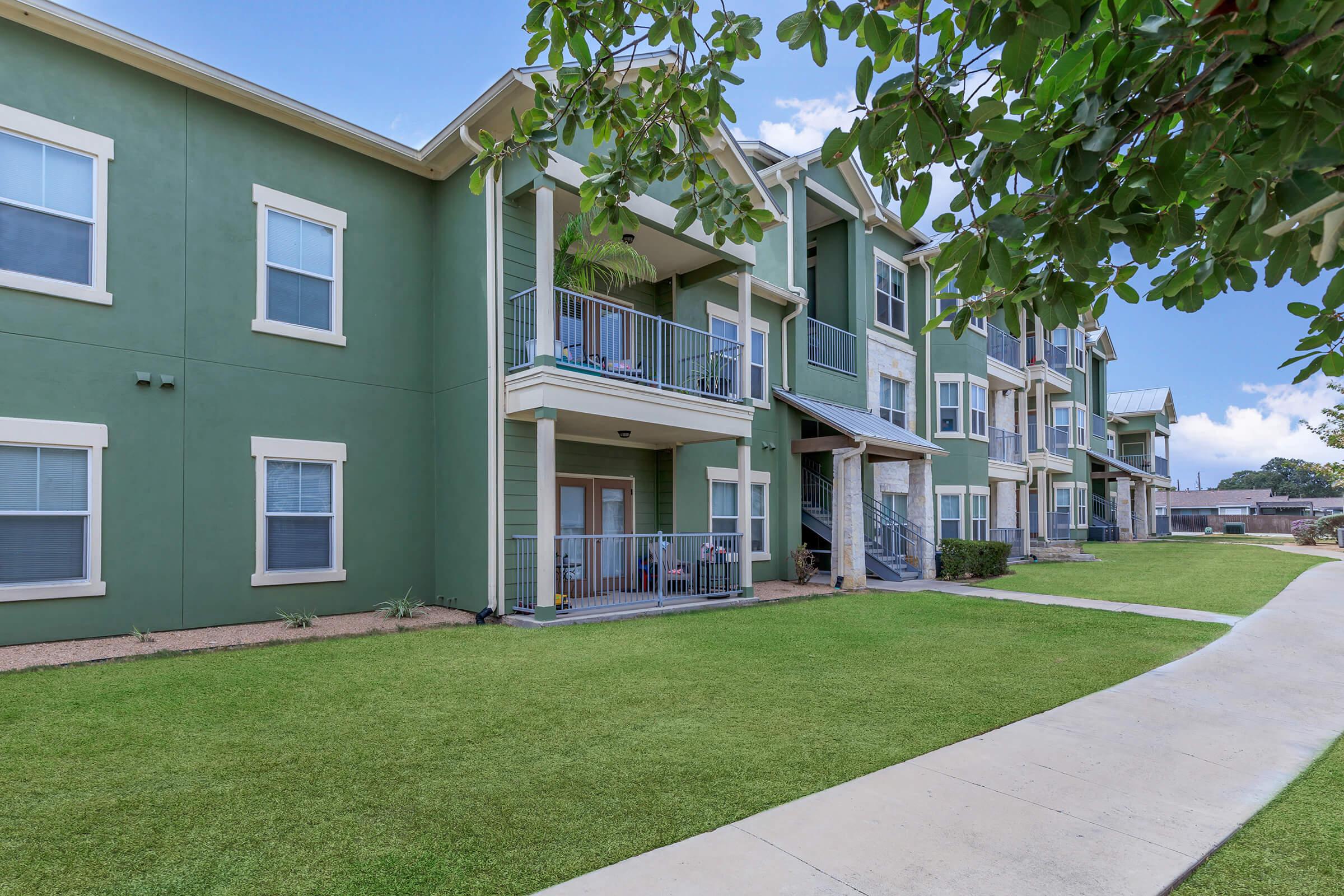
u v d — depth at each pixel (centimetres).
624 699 611
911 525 1856
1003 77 264
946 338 2130
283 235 1008
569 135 409
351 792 408
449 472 1120
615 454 1353
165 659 735
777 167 1650
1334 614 1140
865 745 501
